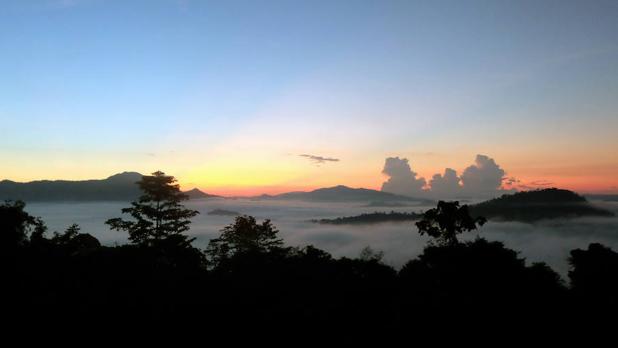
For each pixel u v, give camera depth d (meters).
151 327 19.81
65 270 27.02
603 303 28.80
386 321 22.89
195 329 20.03
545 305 25.22
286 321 21.58
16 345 17.23
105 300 22.30
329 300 24.92
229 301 23.64
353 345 19.98
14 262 25.31
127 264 29.62
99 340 18.27
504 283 26.84
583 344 21.66
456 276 28.36
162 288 25.70
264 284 26.94
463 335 21.61
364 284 28.06
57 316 19.80
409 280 30.75
